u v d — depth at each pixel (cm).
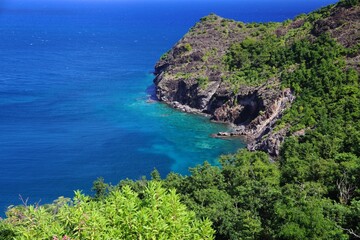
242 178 6041
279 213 3997
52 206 5588
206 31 16238
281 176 6081
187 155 10188
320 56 11250
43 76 18375
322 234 3656
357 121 7938
